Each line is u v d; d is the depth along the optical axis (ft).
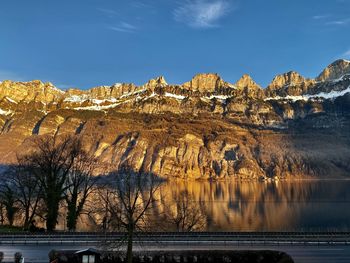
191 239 218.79
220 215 600.39
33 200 327.47
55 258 169.68
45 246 206.28
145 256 176.55
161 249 193.06
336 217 591.78
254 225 495.41
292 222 531.50
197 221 390.83
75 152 287.69
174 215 434.71
